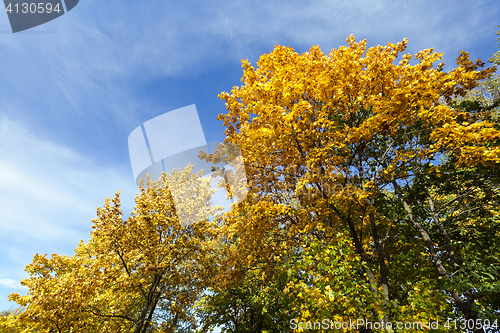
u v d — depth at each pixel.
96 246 11.00
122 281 8.65
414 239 8.51
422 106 5.36
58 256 9.66
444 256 8.45
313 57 6.86
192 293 10.36
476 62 5.70
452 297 6.74
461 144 5.11
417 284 5.14
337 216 6.38
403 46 6.62
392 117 5.37
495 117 7.39
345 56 5.32
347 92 5.69
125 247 9.36
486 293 6.49
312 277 5.00
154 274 9.00
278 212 5.91
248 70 6.00
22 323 6.89
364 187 5.80
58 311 7.14
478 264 5.86
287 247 6.99
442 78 5.64
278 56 5.76
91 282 8.12
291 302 5.36
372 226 6.19
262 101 5.51
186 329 12.12
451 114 5.24
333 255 5.06
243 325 12.85
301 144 6.07
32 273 8.93
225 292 12.25
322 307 4.43
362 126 5.34
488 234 8.12
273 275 7.51
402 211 9.20
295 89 5.25
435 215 8.47
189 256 10.27
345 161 6.87
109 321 9.42
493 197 8.07
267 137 5.62
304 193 6.14
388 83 5.41
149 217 9.51
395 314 4.50
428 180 9.18
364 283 4.88
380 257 5.88
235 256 7.84
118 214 9.56
